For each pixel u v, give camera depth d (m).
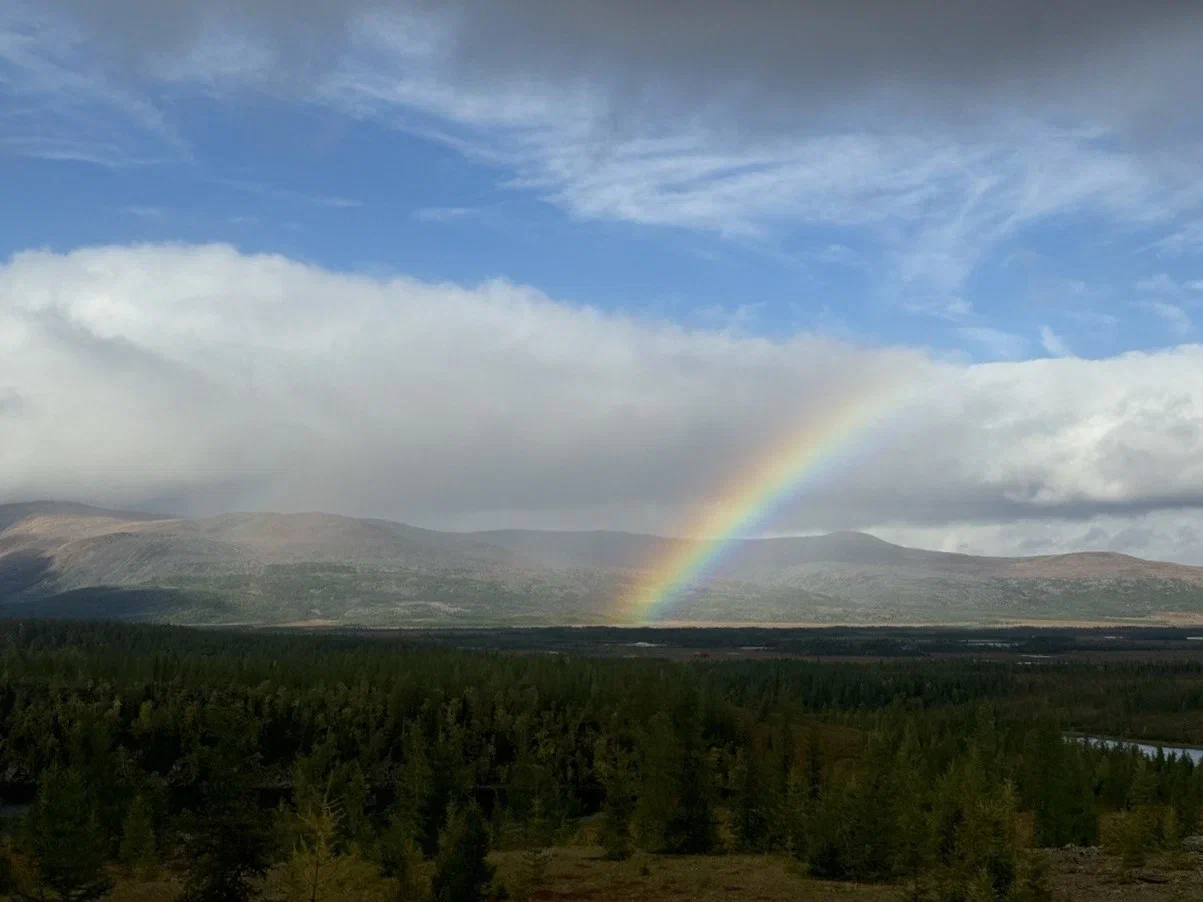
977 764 93.75
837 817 62.91
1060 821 83.50
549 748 161.00
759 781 84.44
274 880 53.16
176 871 51.44
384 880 57.75
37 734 160.50
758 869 64.69
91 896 55.41
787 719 177.38
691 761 81.56
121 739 161.25
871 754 84.44
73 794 56.66
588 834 94.56
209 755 48.09
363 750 152.75
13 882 56.50
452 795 79.81
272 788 119.62
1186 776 115.44
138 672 198.62
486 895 51.41
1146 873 52.34
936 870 52.19
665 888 55.41
